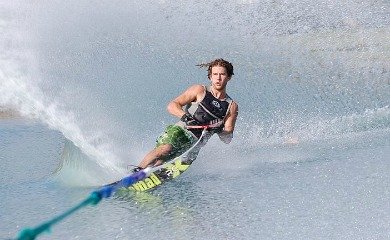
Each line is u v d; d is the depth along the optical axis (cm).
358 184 2067
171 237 1686
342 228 1683
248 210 1883
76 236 1719
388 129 2923
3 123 3378
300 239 1625
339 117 3125
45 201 2066
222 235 1684
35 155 2752
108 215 1888
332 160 2409
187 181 2245
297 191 2039
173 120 2895
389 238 1593
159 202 2006
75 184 2248
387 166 2261
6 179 2366
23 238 931
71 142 2544
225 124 2317
